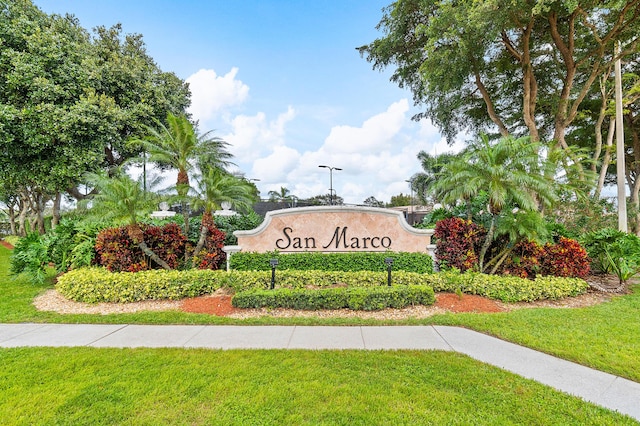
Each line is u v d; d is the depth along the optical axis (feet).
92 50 53.67
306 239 29.19
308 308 19.98
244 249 29.09
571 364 12.85
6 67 44.29
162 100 57.57
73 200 74.74
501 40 46.47
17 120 43.34
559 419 9.43
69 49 48.88
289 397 10.48
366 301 19.75
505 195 22.77
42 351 14.11
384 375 11.94
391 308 20.11
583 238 29.01
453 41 40.24
